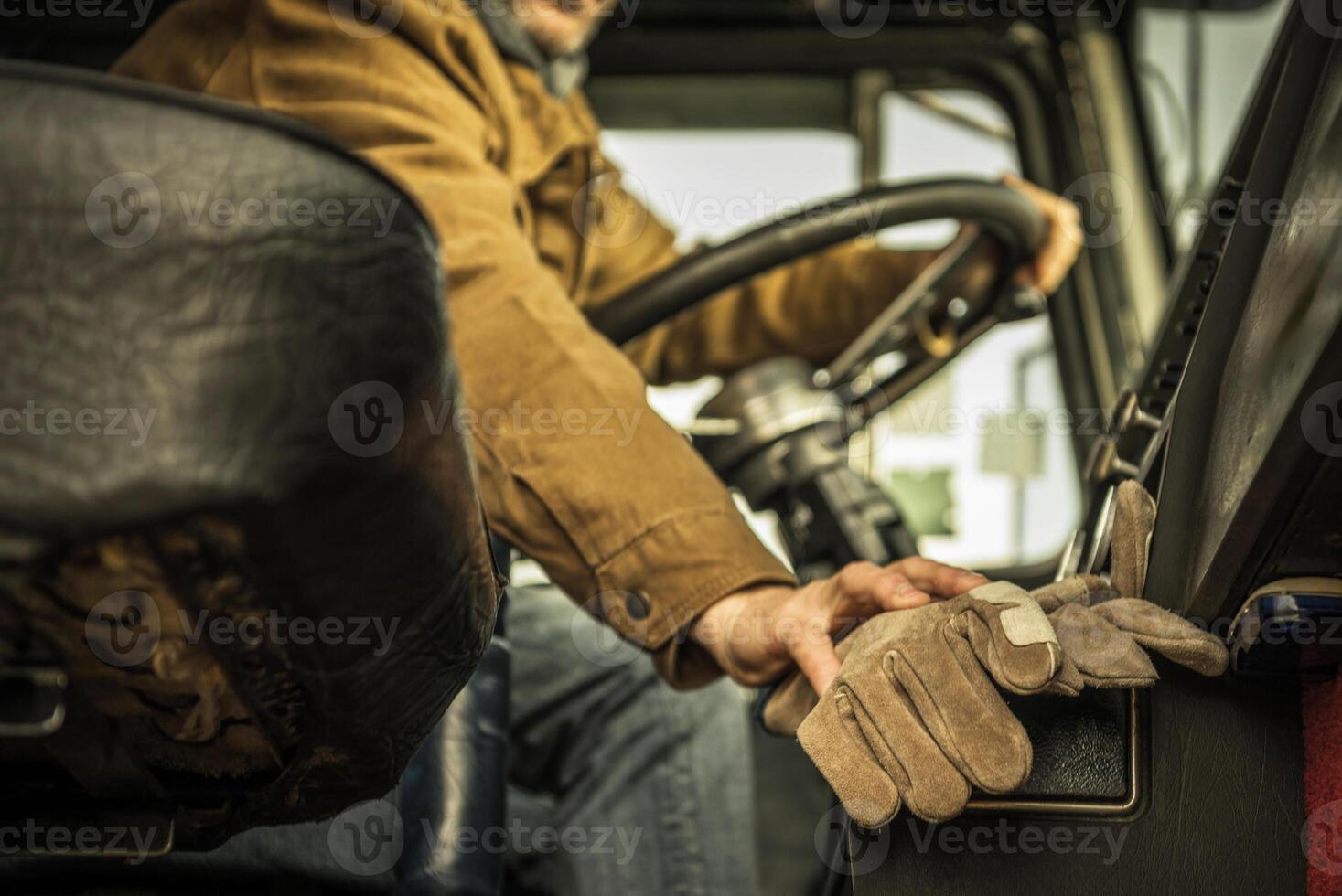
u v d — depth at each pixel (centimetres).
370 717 56
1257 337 70
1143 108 249
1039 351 228
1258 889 72
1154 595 77
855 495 147
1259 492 63
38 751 57
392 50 119
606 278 183
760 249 139
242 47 119
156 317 44
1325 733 70
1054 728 74
